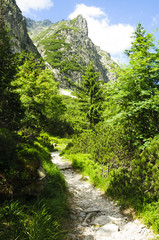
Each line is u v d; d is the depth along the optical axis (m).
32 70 17.48
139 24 12.16
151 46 7.61
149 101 6.68
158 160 5.11
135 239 3.18
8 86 9.78
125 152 6.72
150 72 7.30
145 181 4.70
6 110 7.69
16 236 2.39
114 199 5.00
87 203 4.89
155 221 3.49
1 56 9.88
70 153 11.48
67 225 3.59
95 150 8.55
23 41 79.00
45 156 8.21
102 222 3.81
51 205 3.62
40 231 2.63
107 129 11.40
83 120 24.11
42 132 20.22
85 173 7.62
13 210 2.77
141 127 7.75
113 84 8.15
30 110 16.09
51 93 26.14
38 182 3.73
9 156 3.43
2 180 3.06
